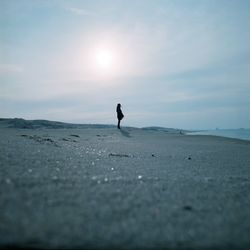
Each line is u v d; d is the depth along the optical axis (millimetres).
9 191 3666
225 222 3305
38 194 3682
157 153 10094
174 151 11047
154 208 3576
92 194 3893
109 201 3686
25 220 2963
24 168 5035
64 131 20609
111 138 16906
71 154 7656
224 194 4477
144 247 2670
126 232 2904
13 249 2529
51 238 2689
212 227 3150
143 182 4832
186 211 3564
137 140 16531
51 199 3566
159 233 2932
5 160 5555
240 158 9758
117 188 4289
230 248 2744
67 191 3920
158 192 4273
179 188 4625
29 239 2646
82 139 14523
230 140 18078
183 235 2924
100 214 3266
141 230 2967
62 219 3061
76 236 2756
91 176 4973
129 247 2654
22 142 9258
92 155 8039
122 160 7688
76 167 5762
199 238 2885
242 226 3217
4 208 3184
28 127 24875
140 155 9250
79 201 3588
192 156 9695
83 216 3174
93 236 2783
